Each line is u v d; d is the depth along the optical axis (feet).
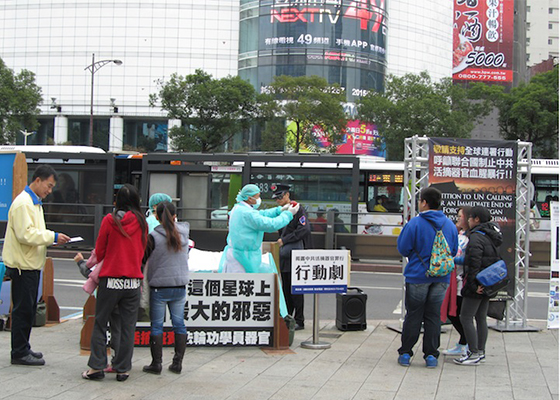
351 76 173.99
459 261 24.47
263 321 24.93
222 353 23.98
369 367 22.38
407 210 30.71
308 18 172.86
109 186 66.18
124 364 19.67
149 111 185.37
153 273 20.47
